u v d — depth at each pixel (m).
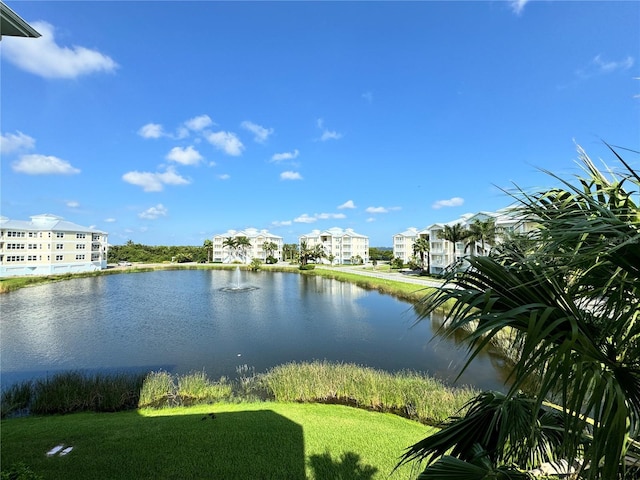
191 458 6.34
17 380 13.64
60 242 56.28
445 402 9.28
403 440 7.20
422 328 21.83
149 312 27.97
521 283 1.70
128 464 6.11
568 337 1.53
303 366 12.48
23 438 7.14
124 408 9.75
